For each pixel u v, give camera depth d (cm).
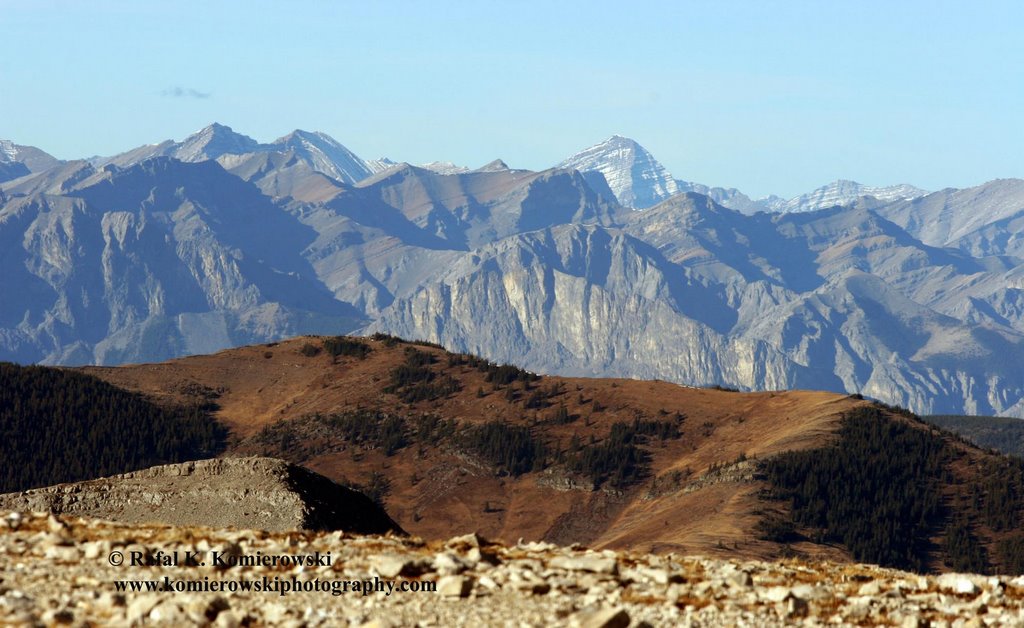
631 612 5259
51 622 4669
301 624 4850
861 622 5394
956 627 5312
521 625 4909
